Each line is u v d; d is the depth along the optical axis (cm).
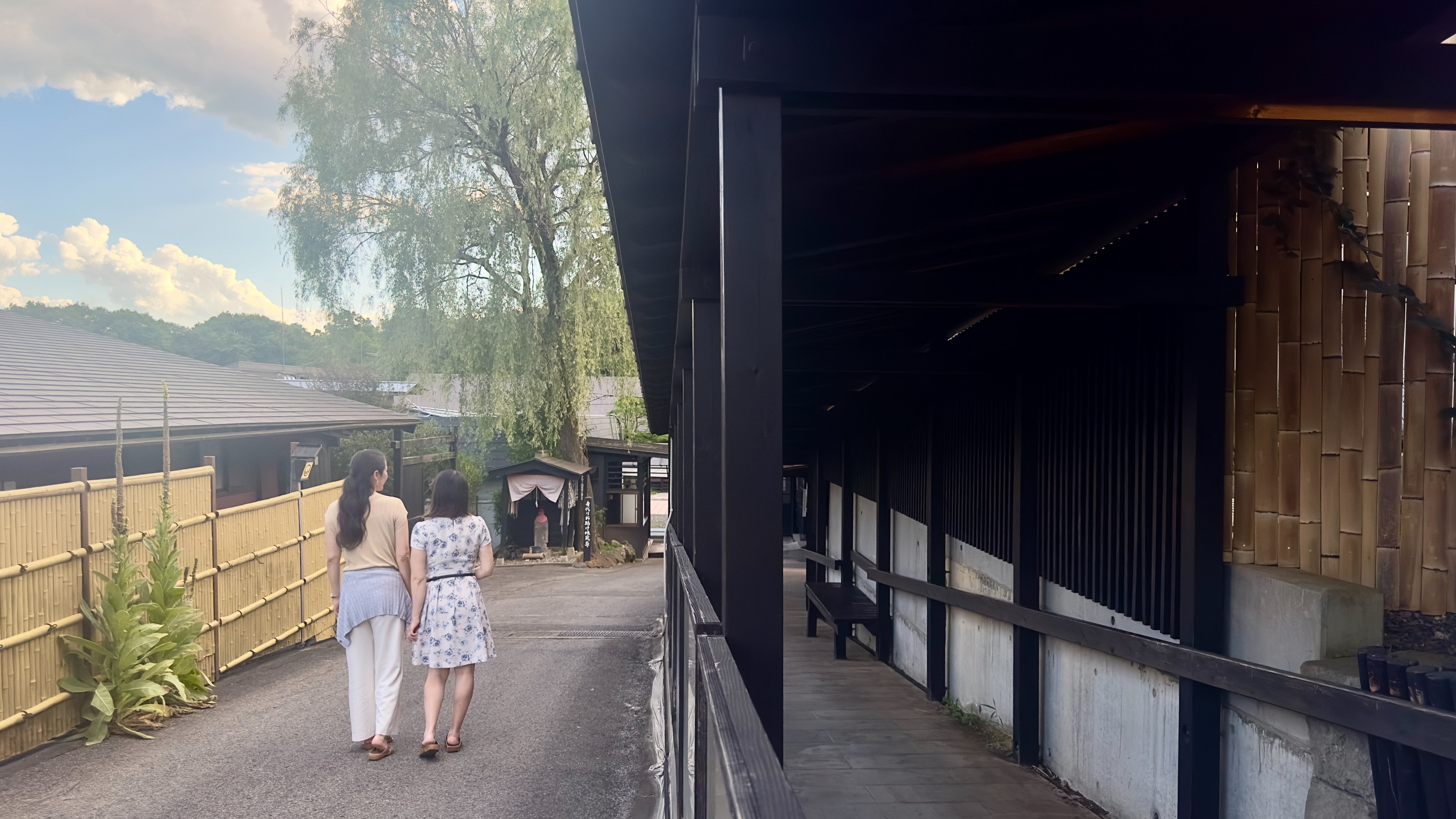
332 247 1852
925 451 716
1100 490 383
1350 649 247
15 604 418
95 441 835
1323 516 281
